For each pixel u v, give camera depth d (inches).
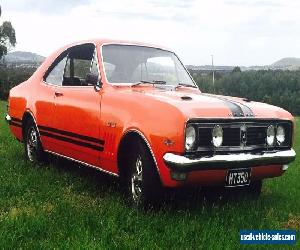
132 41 256.5
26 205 201.9
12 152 330.6
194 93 226.8
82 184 240.2
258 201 221.8
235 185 194.9
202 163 179.2
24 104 291.9
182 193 228.1
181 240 159.8
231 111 190.9
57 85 264.2
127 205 204.1
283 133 208.5
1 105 1066.7
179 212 195.3
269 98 3631.9
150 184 189.8
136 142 196.5
